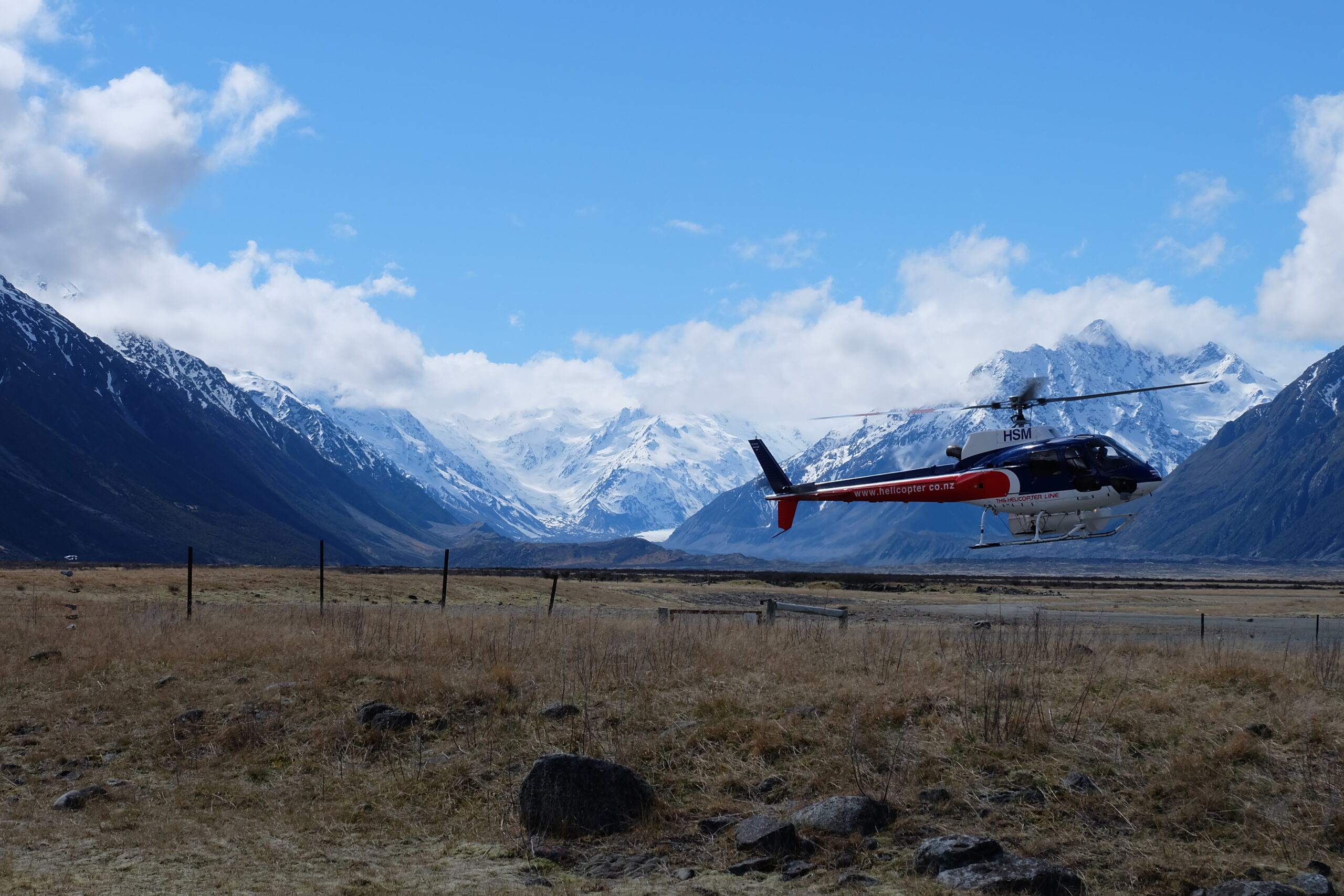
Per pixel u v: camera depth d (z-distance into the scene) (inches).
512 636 992.9
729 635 1000.2
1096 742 597.9
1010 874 449.7
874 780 564.7
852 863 484.1
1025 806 531.2
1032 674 770.8
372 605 1824.6
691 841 514.9
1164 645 1001.5
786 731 631.8
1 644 969.5
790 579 4608.8
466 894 449.7
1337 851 481.4
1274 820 505.0
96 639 986.1
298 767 632.4
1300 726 604.4
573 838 520.7
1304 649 1035.9
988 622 1521.9
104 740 684.7
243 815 560.7
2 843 514.3
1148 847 489.7
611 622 1175.6
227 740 669.3
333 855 503.8
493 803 564.4
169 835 525.7
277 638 981.8
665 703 711.7
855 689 720.3
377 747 660.1
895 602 2992.1
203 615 1213.1
